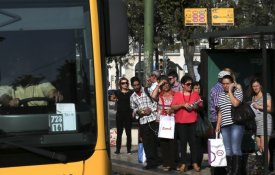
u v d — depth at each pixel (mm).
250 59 12211
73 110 5281
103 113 5359
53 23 5379
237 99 10414
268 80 12047
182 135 11875
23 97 5203
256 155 11547
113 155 15578
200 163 12023
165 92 12195
